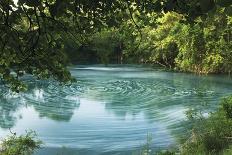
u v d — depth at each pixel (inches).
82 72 1722.4
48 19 167.2
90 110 890.1
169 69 1872.5
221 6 77.0
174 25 1764.3
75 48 187.6
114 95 1101.7
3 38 159.9
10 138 563.8
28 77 1547.7
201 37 1649.9
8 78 176.2
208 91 1133.1
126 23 201.0
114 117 814.5
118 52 2326.5
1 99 1035.9
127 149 592.7
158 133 672.4
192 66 1712.6
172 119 768.9
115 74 1653.5
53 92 1162.6
